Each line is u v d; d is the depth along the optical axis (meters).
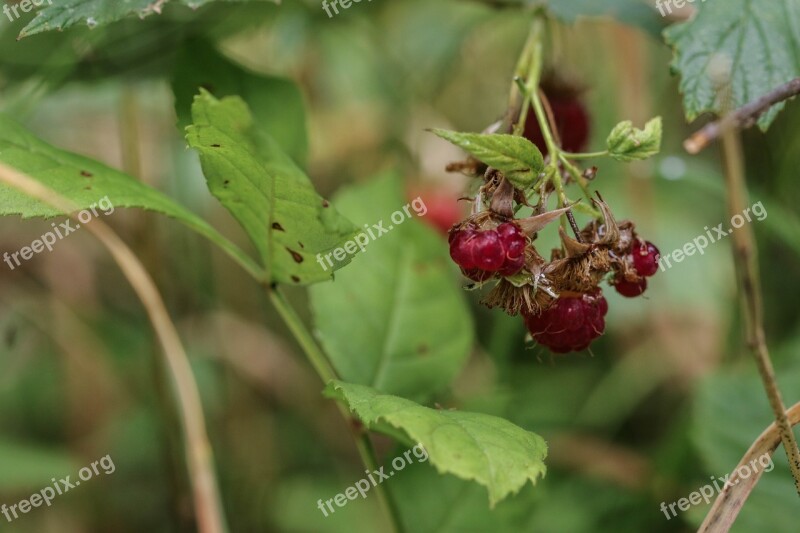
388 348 0.45
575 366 0.65
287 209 0.40
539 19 0.45
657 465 0.54
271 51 0.66
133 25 0.47
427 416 0.38
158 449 0.62
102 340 0.64
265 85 0.46
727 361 0.56
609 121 0.62
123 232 0.62
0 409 0.64
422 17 0.72
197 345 0.64
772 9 0.43
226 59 0.45
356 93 0.72
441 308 0.46
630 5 0.46
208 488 0.44
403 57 0.71
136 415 0.64
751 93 0.42
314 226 0.40
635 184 0.60
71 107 0.63
